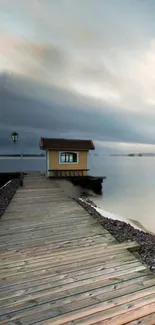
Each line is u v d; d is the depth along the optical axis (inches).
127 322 83.1
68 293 101.6
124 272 120.4
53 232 189.9
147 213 378.3
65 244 164.4
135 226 287.0
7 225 206.8
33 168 1167.6
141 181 834.8
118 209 408.8
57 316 86.8
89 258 138.4
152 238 193.8
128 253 145.9
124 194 574.2
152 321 83.7
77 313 88.3
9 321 84.4
